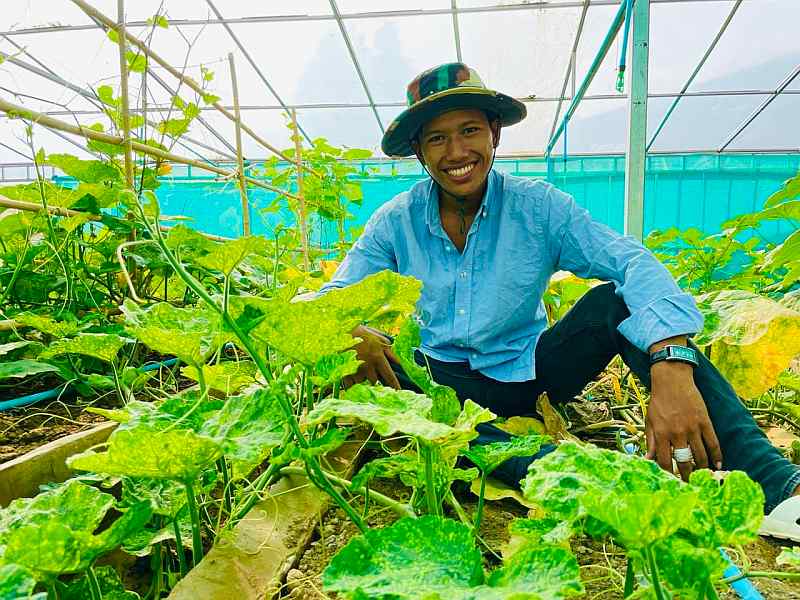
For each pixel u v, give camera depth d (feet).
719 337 5.36
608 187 31.42
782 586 3.46
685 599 2.30
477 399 6.06
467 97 5.44
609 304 5.29
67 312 6.48
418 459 3.24
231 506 3.91
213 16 20.94
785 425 6.76
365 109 27.96
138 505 2.60
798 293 6.19
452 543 2.16
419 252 6.20
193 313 3.73
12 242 7.87
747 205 30.55
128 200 3.04
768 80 25.34
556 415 5.70
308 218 23.02
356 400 2.96
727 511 2.24
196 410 3.22
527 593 1.70
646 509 1.77
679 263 11.96
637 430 6.30
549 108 27.61
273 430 2.77
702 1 20.63
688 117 28.71
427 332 6.17
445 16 21.39
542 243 5.85
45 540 2.21
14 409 5.95
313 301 2.94
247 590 3.16
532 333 6.17
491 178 6.03
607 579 3.46
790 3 20.63
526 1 20.39
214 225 29.50
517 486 4.53
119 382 5.15
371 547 2.14
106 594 2.93
